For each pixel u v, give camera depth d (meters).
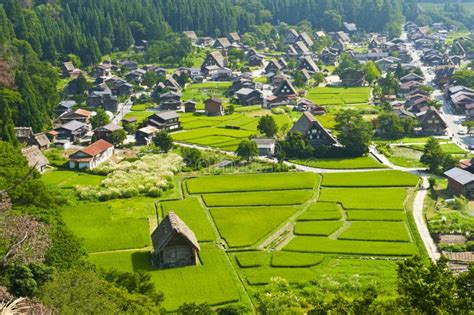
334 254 84.94
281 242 89.81
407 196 110.25
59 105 192.75
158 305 63.09
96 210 104.56
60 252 64.56
